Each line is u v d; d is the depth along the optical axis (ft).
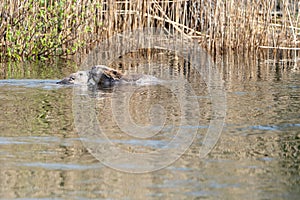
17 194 67.15
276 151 82.02
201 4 205.46
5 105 109.91
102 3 196.95
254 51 199.82
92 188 68.80
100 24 189.98
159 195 66.39
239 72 154.61
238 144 85.30
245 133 90.84
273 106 109.19
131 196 66.23
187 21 213.25
